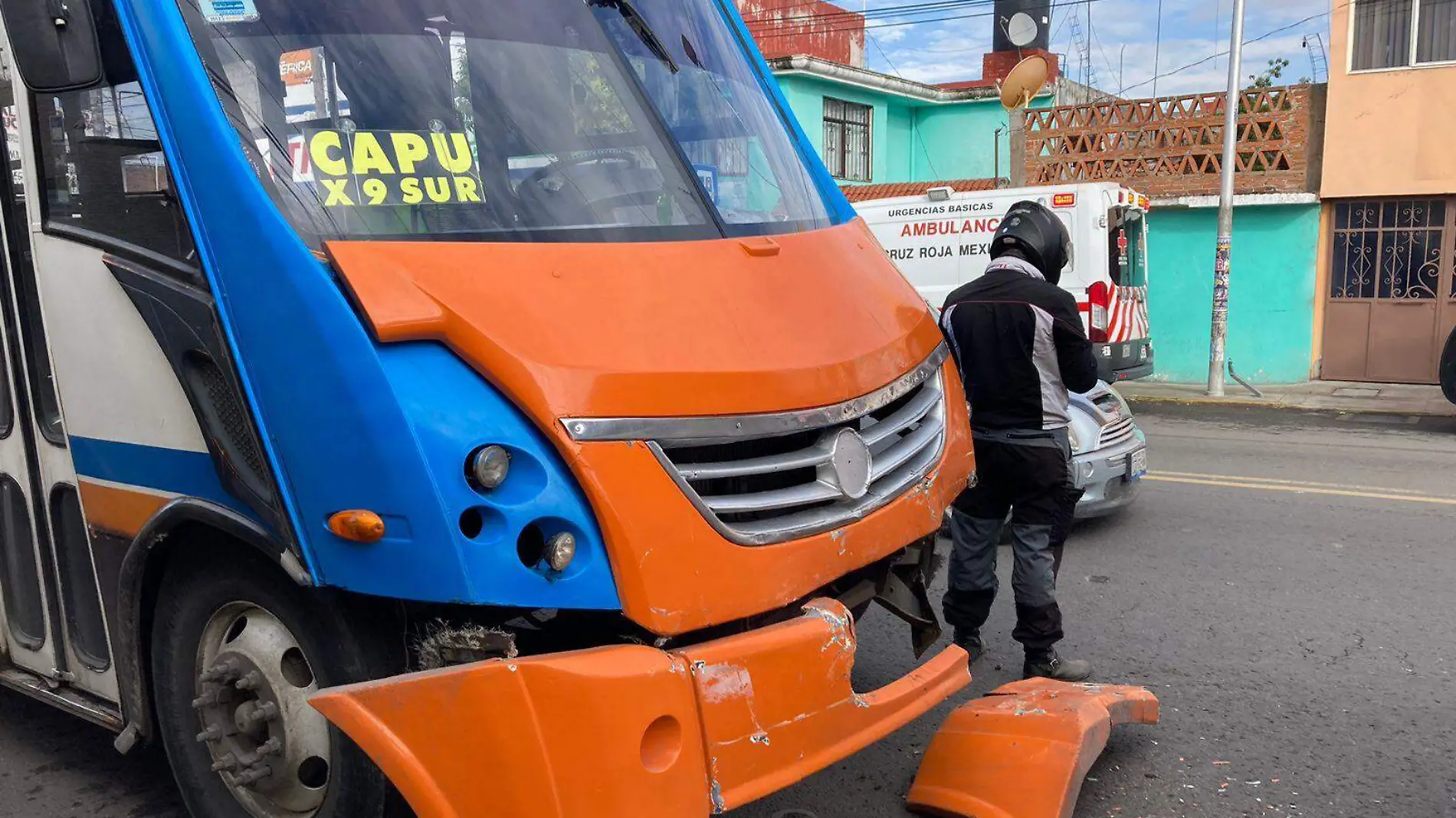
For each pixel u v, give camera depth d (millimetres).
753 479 2748
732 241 3184
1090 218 12141
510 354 2463
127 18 2873
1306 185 16094
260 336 2604
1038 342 4266
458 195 2834
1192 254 16969
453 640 2572
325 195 2697
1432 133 15070
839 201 3957
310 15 2906
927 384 3424
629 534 2461
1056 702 3738
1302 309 16406
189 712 3176
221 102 2734
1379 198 15719
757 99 3910
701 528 2578
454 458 2391
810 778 3859
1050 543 4512
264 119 2748
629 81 3367
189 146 2734
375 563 2479
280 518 2641
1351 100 15523
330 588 2688
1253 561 6570
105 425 3166
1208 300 16953
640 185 3156
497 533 2398
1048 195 12273
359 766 2756
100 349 3139
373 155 2801
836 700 2736
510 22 3201
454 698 2334
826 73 21094
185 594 3104
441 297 2508
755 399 2715
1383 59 15273
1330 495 8414
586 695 2297
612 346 2590
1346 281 16156
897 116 24609
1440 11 14828
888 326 3311
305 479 2561
